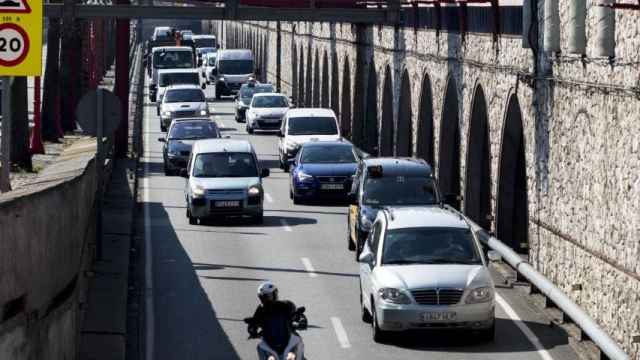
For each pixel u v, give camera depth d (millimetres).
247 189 96938
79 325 52094
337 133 136000
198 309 65250
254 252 83938
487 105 89375
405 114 127500
